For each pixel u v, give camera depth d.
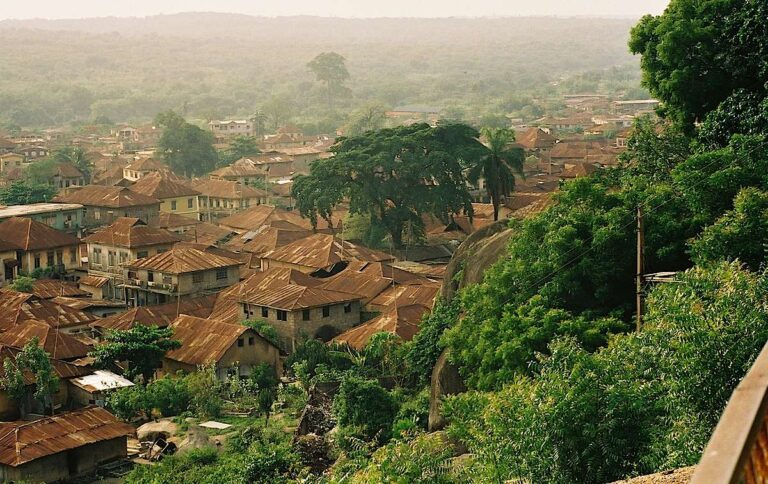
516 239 32.28
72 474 37.84
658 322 17.92
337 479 22.39
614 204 30.52
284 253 72.44
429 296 57.84
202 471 33.56
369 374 44.78
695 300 17.08
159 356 49.41
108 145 187.62
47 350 49.97
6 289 66.00
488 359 26.78
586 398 16.53
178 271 64.56
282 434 37.56
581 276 28.92
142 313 57.72
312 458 32.91
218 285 66.69
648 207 28.98
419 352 40.91
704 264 24.42
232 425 41.75
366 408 34.47
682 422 15.73
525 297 29.53
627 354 17.80
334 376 45.94
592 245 28.81
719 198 27.89
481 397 19.27
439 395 32.44
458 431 18.92
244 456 32.81
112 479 37.78
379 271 64.38
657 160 36.69
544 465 16.28
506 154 81.06
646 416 16.64
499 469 16.58
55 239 76.69
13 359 46.25
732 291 16.80
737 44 34.91
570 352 17.89
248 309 57.22
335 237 77.31
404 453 18.06
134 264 67.31
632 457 16.36
